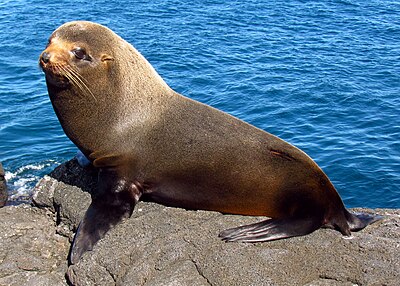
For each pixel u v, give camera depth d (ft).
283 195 7.91
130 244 7.55
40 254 8.05
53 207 8.77
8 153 15.70
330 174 14.93
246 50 25.99
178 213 8.05
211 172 8.02
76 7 32.86
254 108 19.60
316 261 7.10
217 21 30.60
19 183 13.88
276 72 23.02
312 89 21.08
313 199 7.78
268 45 26.81
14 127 17.40
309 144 16.71
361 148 16.26
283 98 20.34
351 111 19.15
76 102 7.96
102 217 7.89
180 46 26.27
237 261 7.05
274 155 7.97
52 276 7.63
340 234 7.59
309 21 31.24
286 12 32.89
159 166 8.09
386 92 20.94
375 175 14.75
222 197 8.08
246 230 7.52
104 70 7.95
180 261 7.24
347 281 6.85
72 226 8.30
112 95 8.02
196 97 20.67
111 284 7.32
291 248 7.34
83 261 7.50
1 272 7.67
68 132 8.17
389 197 13.96
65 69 7.70
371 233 7.73
